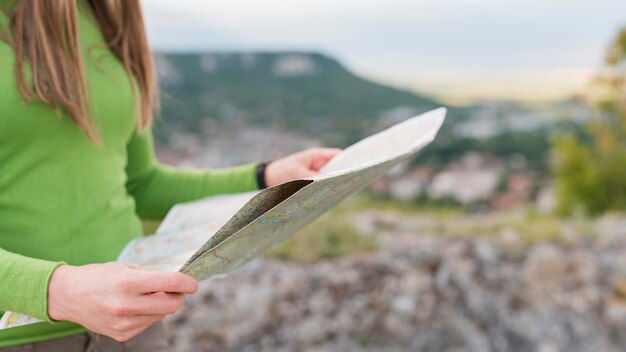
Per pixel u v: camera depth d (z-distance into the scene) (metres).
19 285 0.71
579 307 3.10
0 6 0.88
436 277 3.33
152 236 1.00
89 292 0.68
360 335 2.92
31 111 0.85
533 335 2.93
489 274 3.35
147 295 0.69
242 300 3.09
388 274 3.35
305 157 1.18
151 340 1.10
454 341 2.89
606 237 3.77
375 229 4.00
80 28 0.98
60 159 0.89
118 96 0.99
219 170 1.24
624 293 3.19
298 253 3.56
